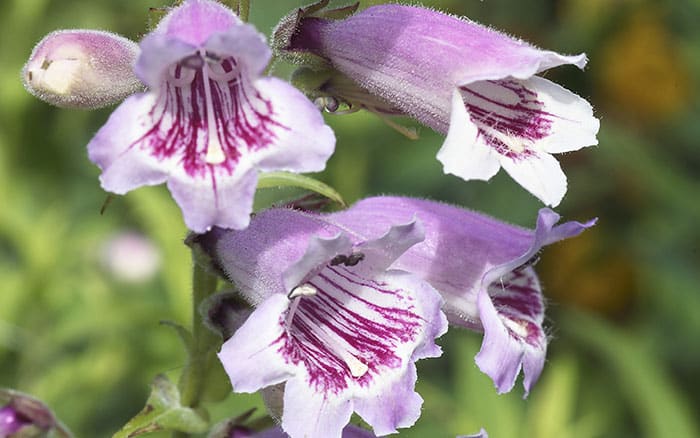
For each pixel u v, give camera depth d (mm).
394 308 308
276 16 461
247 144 293
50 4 516
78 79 310
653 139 528
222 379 333
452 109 307
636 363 425
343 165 461
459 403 420
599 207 529
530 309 323
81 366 422
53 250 438
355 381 303
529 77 312
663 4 540
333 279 310
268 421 336
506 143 308
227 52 293
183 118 296
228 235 313
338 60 318
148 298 483
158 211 419
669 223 519
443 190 512
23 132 484
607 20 543
